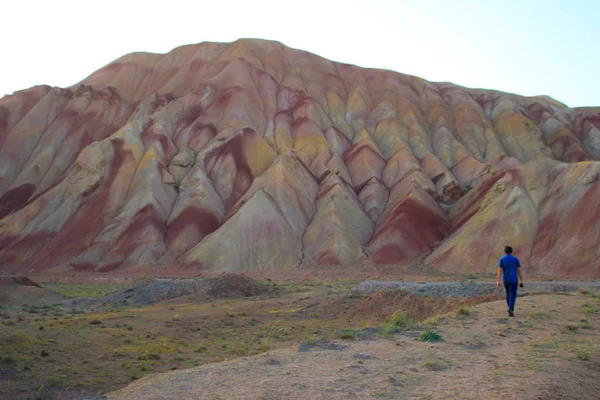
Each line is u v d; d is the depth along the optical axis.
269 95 115.12
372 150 98.38
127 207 85.06
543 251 61.94
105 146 95.50
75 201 88.19
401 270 67.69
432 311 23.80
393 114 112.56
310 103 111.19
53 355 14.68
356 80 127.44
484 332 13.12
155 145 96.88
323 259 73.31
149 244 78.12
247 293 40.22
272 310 29.67
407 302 25.56
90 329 20.14
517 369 9.40
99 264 76.75
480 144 105.94
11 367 13.05
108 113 116.94
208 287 39.91
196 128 105.06
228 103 108.62
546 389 8.20
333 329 22.03
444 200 85.62
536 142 104.00
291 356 10.88
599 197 62.28
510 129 108.88
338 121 111.88
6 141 107.62
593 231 59.66
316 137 101.50
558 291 25.00
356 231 80.06
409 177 88.50
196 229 81.81
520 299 19.50
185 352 16.61
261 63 126.25
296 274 67.56
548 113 117.25
